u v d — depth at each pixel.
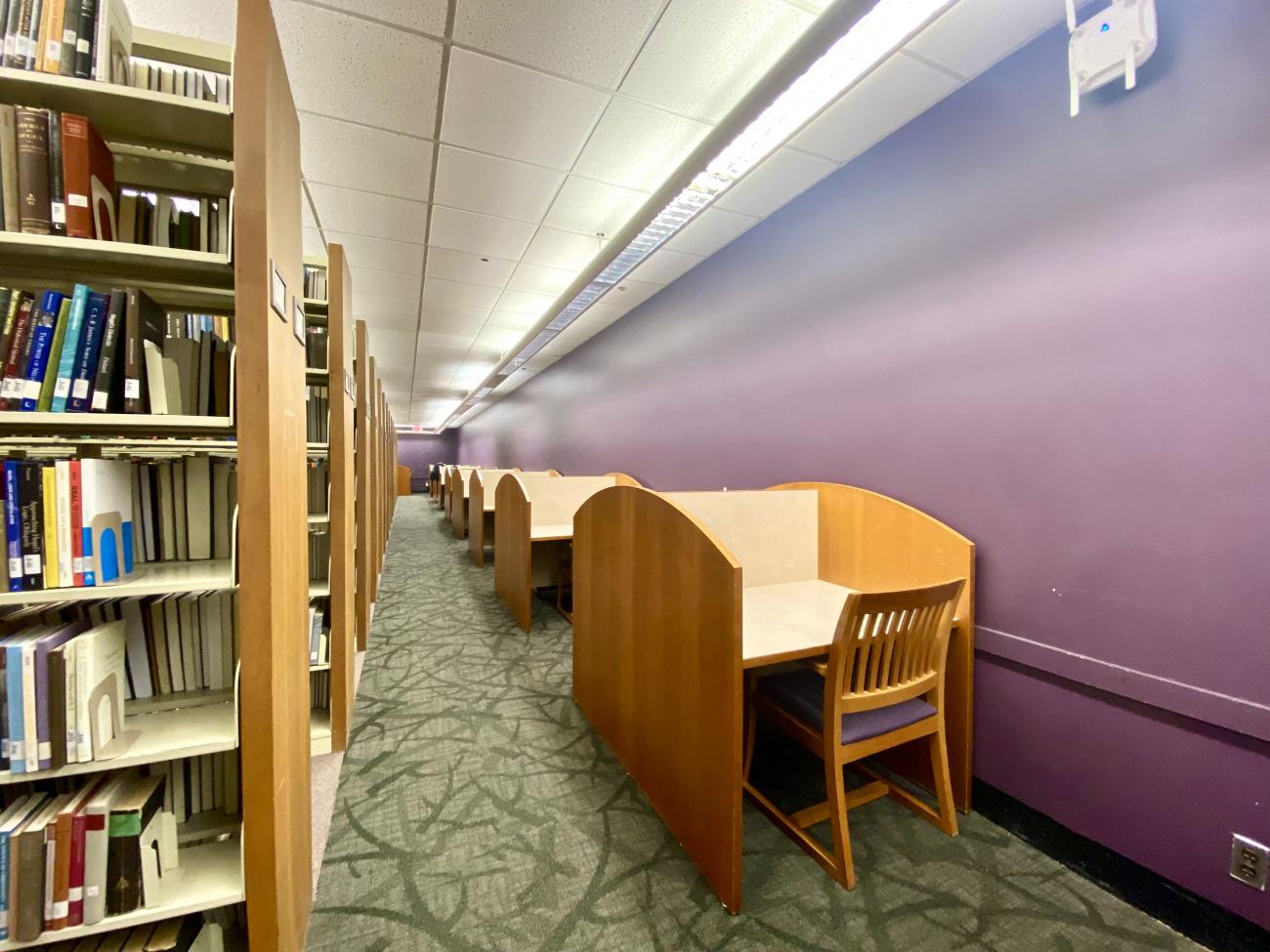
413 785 1.79
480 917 1.27
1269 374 1.16
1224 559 1.22
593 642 2.16
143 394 1.04
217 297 1.28
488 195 2.85
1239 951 1.19
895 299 2.09
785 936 1.22
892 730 1.47
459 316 5.24
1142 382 1.36
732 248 3.21
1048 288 1.57
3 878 0.90
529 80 2.00
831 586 2.16
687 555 1.46
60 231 0.97
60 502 0.95
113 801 0.97
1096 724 1.45
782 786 1.82
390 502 8.59
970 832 1.61
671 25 1.75
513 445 9.79
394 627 3.42
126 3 1.65
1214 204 1.24
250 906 0.98
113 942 1.00
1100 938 1.24
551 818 1.62
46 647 0.91
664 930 1.24
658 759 1.63
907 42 1.59
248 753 0.97
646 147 2.41
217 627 1.21
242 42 0.94
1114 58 1.35
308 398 2.15
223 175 1.27
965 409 1.81
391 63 1.92
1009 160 1.68
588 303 4.48
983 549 1.74
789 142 2.17
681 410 3.83
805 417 2.58
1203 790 1.26
